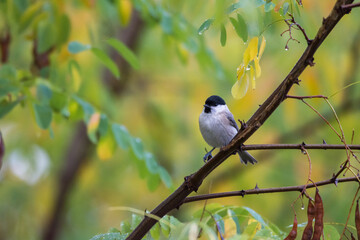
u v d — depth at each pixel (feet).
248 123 15.97
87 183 44.62
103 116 24.84
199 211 18.08
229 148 15.87
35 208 44.45
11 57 37.04
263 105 15.96
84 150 44.24
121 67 42.91
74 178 44.29
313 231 15.55
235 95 16.67
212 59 30.94
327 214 33.58
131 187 43.21
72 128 43.70
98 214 43.78
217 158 16.12
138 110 42.96
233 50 38.52
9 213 43.75
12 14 28.09
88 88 31.78
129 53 24.49
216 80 41.75
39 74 27.78
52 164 43.96
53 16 26.78
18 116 38.60
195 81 42.63
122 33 42.80
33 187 43.78
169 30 28.73
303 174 36.76
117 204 43.70
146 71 44.01
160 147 41.78
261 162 38.50
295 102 33.01
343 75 36.68
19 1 27.66
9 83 23.58
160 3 31.68
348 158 14.65
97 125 24.20
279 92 15.39
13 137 40.04
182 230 12.68
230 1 18.03
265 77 34.06
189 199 16.69
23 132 39.78
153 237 16.79
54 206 44.11
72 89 27.81
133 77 43.98
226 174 39.78
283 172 37.88
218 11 17.38
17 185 43.16
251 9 17.02
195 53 30.37
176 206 16.79
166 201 16.83
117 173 43.70
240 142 15.74
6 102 23.35
